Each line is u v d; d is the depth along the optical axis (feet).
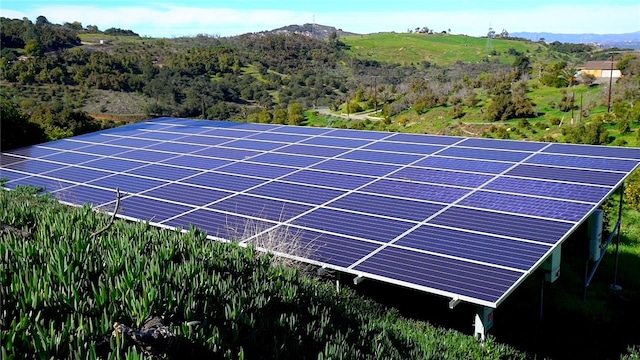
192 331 20.42
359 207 52.70
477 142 77.87
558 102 216.33
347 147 79.25
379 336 29.48
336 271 42.52
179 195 59.52
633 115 170.40
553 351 48.52
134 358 16.34
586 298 61.52
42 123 134.00
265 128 98.73
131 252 26.71
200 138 92.22
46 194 59.88
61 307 20.63
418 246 43.16
